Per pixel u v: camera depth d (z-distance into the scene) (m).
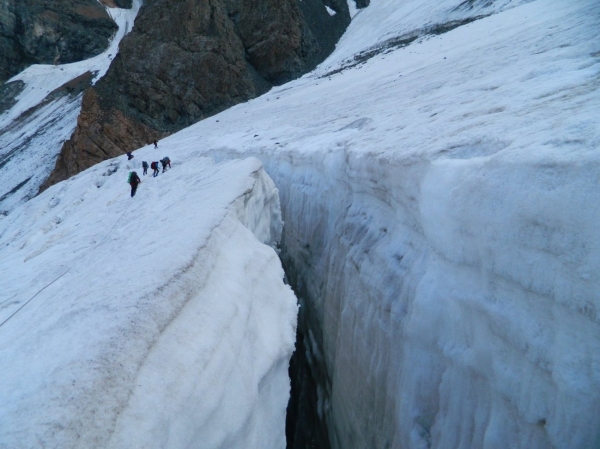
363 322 5.25
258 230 7.12
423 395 3.62
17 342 2.94
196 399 2.34
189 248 3.53
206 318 2.88
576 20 10.42
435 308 3.51
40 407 1.90
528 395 2.38
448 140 4.03
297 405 8.36
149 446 1.91
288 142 12.00
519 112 3.90
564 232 2.15
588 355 2.01
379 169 5.25
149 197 9.32
